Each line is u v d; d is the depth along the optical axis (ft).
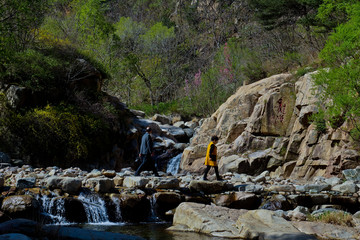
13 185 29.27
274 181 36.88
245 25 123.54
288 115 45.88
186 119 81.92
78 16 86.28
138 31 118.21
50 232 13.24
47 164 44.14
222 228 22.52
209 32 145.48
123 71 92.02
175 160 57.72
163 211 29.35
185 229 23.99
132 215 28.17
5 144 41.60
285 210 28.89
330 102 36.45
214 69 84.99
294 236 19.58
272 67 67.87
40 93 47.44
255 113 47.60
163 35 119.55
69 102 50.83
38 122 44.21
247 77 71.51
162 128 70.33
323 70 34.55
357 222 24.29
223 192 31.42
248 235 20.79
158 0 176.24
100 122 51.55
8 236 11.32
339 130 37.99
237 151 47.11
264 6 72.28
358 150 35.63
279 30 80.33
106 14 167.43
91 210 27.35
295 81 48.88
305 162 40.73
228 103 54.44
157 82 101.04
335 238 20.97
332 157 37.37
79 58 56.70
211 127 56.08
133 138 59.82
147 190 30.55
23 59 46.83
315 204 29.25
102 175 33.37
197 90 84.58
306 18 59.82
